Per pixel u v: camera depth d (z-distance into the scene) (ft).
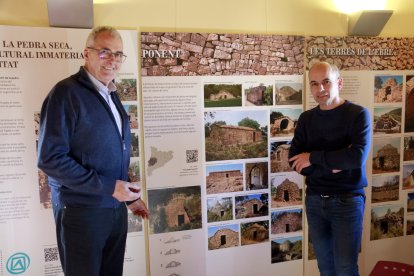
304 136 6.82
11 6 6.35
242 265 8.02
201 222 7.66
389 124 8.63
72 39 6.58
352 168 6.02
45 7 6.50
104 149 5.19
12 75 6.38
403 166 8.80
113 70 5.31
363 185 6.41
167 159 7.35
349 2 8.23
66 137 4.86
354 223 6.29
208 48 7.39
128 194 5.06
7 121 6.42
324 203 6.49
